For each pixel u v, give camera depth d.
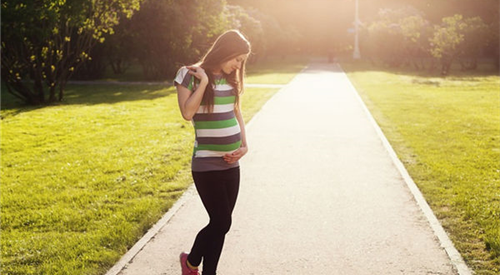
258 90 19.23
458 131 10.45
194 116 3.34
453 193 5.95
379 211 5.32
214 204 3.42
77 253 4.20
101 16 17.02
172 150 8.61
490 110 13.88
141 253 4.20
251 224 4.95
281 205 5.55
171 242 4.45
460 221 4.93
